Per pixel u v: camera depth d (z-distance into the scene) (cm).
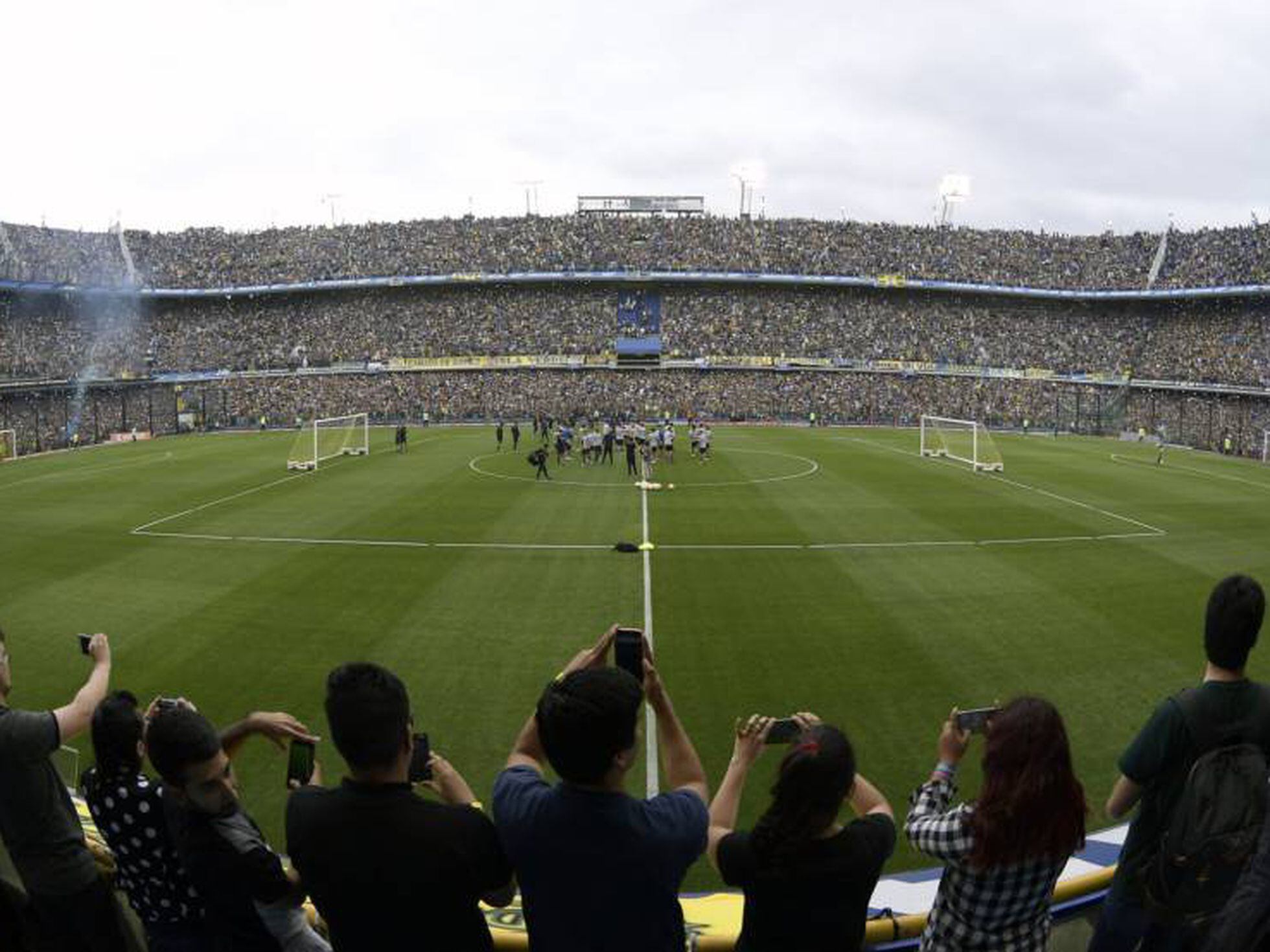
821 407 8100
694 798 392
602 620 1992
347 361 8381
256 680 1648
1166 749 469
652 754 1355
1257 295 7769
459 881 370
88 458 5438
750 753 472
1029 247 9238
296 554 2616
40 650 1822
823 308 8869
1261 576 2414
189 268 8675
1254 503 3647
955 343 8631
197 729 437
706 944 512
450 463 4822
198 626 1956
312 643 1842
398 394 8094
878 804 462
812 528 3008
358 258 8888
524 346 8519
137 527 3036
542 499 3584
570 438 5175
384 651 1795
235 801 461
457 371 8338
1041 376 8262
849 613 2042
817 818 390
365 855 367
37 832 505
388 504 3469
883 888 752
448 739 1413
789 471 4497
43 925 530
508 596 2173
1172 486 4125
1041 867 408
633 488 3888
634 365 8344
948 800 458
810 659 1747
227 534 2906
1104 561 2570
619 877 363
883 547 2728
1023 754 400
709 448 5453
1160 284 8450
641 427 4806
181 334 8500
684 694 1579
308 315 8775
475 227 9231
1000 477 4350
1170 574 2427
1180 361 8031
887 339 8644
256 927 465
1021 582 2327
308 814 383
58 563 2536
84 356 7669
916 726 1452
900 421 7931
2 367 6906
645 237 9106
